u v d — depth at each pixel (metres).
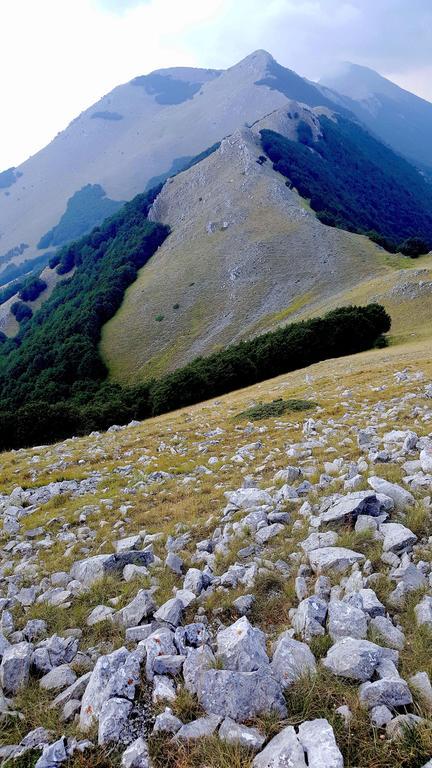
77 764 3.92
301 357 61.41
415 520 7.47
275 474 12.29
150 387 62.22
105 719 4.24
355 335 64.00
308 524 8.24
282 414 22.81
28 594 7.84
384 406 19.59
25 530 11.78
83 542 10.13
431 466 9.52
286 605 6.09
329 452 13.39
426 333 62.47
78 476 17.41
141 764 3.81
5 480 19.12
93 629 6.32
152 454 19.83
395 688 4.10
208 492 12.38
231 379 53.91
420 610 5.28
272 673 4.53
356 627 5.09
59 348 120.44
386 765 3.57
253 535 8.33
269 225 157.38
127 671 4.79
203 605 6.34
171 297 141.75
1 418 35.53
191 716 4.29
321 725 3.80
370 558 6.65
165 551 8.73
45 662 5.63
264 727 4.00
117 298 147.88
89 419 42.56
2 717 4.83
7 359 138.62
